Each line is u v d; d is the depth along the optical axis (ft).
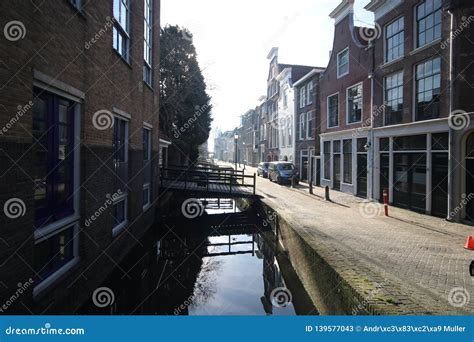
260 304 21.30
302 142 77.87
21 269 11.18
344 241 22.47
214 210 55.93
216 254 33.65
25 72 11.38
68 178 15.83
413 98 36.86
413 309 11.37
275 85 105.50
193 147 80.38
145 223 30.81
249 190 51.11
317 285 18.45
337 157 57.77
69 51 14.80
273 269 28.89
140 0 27.96
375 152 44.37
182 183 47.39
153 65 35.06
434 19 33.96
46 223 13.55
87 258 16.81
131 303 21.30
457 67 29.91
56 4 13.57
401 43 39.40
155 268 29.17
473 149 29.76
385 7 42.01
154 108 35.50
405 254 19.99
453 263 18.34
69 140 15.92
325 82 61.93
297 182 69.92
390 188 41.14
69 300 14.89
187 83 74.69
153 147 35.22
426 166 34.63
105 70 19.40
